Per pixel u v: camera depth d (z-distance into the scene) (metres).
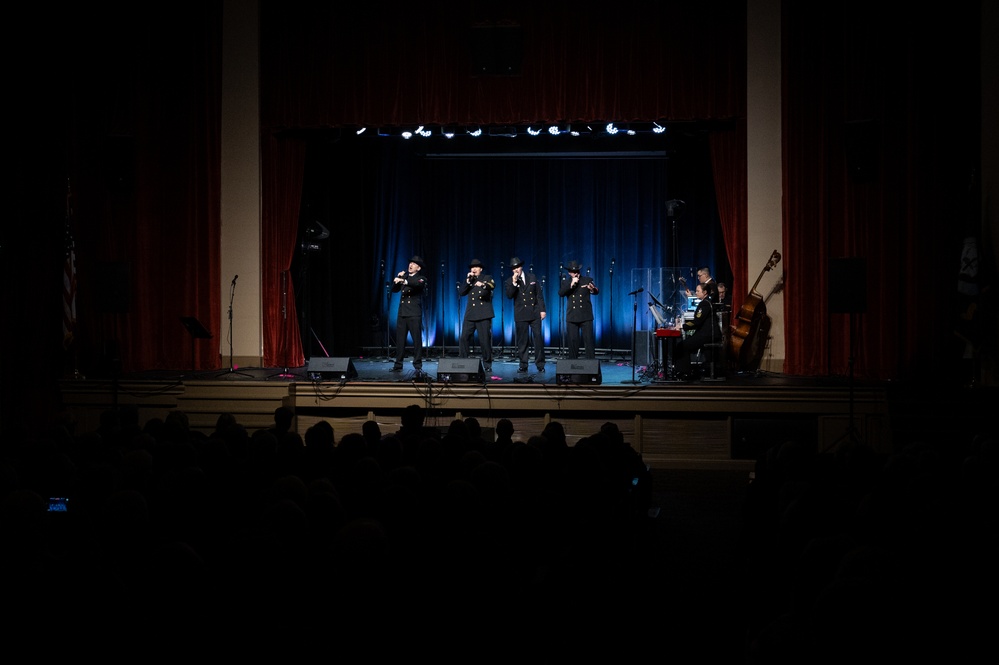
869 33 11.30
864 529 4.19
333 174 15.00
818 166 11.49
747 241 11.84
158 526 4.42
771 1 11.60
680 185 14.61
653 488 9.44
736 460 10.41
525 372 12.04
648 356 12.06
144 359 12.32
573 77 11.88
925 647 2.68
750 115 11.73
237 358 12.58
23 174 11.70
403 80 12.12
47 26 11.83
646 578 6.10
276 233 12.58
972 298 10.67
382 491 4.13
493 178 15.41
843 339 11.48
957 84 11.11
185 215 12.35
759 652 2.76
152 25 12.32
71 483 4.87
